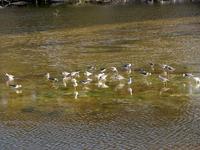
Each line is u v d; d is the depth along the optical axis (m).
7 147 41.22
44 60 70.69
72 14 119.69
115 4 136.50
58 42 83.94
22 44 83.12
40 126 45.53
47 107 50.47
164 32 89.81
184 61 66.62
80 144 41.47
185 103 50.19
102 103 51.16
